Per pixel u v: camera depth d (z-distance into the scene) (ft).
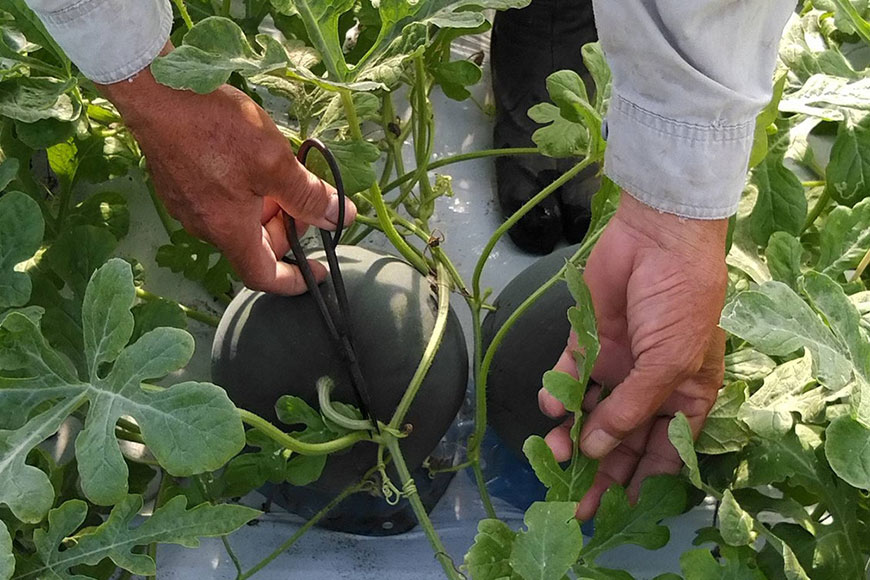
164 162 2.85
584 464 2.79
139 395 2.41
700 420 2.93
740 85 2.33
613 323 2.98
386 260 3.45
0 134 3.68
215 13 4.17
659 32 2.21
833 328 2.35
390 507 3.73
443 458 3.96
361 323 3.22
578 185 4.43
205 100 2.77
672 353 2.64
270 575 3.72
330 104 3.53
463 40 5.05
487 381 3.65
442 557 3.09
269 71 2.69
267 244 3.17
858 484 2.30
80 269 3.40
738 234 3.40
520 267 4.55
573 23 4.60
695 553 2.52
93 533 2.63
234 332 3.30
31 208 2.83
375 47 2.97
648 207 2.59
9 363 2.60
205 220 2.93
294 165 2.96
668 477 2.86
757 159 3.02
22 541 3.17
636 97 2.39
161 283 4.40
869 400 2.29
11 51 3.28
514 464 3.94
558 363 3.05
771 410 2.80
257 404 3.23
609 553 3.76
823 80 3.35
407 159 4.81
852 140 3.42
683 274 2.61
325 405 3.07
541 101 4.58
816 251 3.71
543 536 2.36
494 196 4.74
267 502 3.92
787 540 2.80
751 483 2.85
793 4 2.35
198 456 2.30
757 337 2.22
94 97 3.76
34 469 2.46
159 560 3.76
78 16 2.50
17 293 2.79
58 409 2.54
